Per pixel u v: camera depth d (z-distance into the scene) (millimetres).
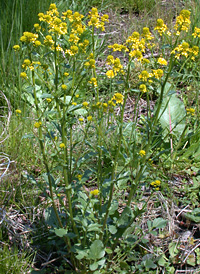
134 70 4246
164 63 2080
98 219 2221
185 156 3240
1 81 3785
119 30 5484
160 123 3531
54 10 2180
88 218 2125
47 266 2389
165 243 2561
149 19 5621
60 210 2613
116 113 3846
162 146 3383
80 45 2137
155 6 5934
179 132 3477
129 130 2820
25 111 3523
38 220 2623
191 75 4152
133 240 2338
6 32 4125
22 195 2691
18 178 2838
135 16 6090
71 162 2131
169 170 3178
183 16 2023
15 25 4285
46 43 1998
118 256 2312
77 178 2154
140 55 1945
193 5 5512
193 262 2439
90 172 2207
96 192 1997
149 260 2223
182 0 6363
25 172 2998
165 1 6355
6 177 2789
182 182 3096
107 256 2359
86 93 3883
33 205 2688
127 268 2271
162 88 2051
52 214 2322
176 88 4238
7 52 3902
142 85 1955
